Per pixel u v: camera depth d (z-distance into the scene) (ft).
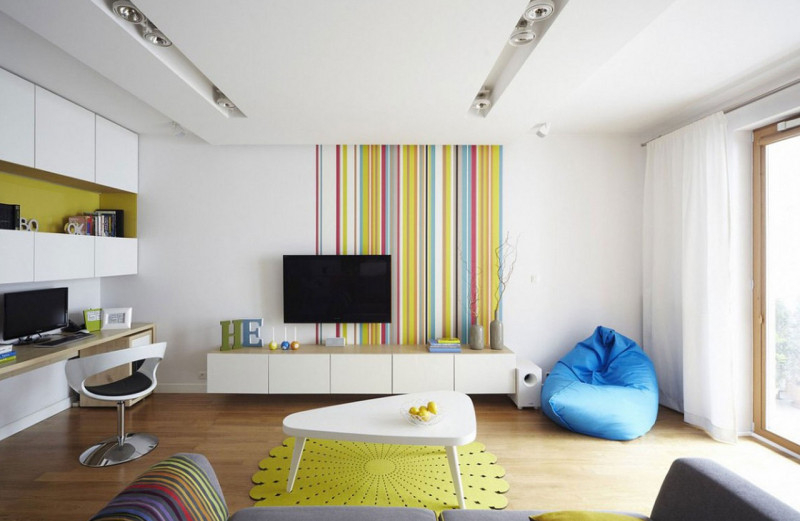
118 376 11.91
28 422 10.81
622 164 13.73
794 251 9.63
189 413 11.82
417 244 13.66
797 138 9.55
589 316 13.73
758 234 10.35
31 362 9.01
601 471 8.70
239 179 13.61
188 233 13.61
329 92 9.11
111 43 6.99
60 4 5.88
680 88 10.15
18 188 10.61
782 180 9.90
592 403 10.32
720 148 10.38
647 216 13.26
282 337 13.65
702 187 10.94
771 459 9.23
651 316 13.20
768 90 9.77
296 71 8.09
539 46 7.07
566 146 13.78
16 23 7.13
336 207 13.64
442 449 9.68
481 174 13.73
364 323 13.48
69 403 12.26
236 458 9.18
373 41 6.97
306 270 13.25
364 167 13.64
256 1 5.83
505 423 11.24
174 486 4.69
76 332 11.78
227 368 12.30
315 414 8.22
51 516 7.11
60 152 10.32
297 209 13.64
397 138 12.63
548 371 13.75
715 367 10.38
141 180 13.61
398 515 5.16
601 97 10.75
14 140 9.04
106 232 12.82
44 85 9.70
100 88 9.89
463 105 9.88
